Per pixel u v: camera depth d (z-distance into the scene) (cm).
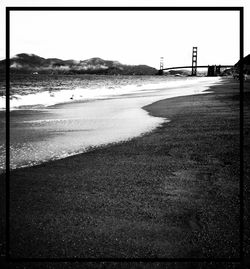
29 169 348
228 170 337
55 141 503
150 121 697
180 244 194
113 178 318
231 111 802
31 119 773
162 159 385
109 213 239
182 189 286
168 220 226
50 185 298
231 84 2592
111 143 481
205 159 379
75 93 2014
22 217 231
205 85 2733
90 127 639
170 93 1769
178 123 646
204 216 231
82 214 237
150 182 305
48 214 237
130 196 271
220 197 266
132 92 2072
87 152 427
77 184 301
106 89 2642
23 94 1848
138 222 224
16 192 279
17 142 495
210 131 549
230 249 188
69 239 201
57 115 855
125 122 695
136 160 383
